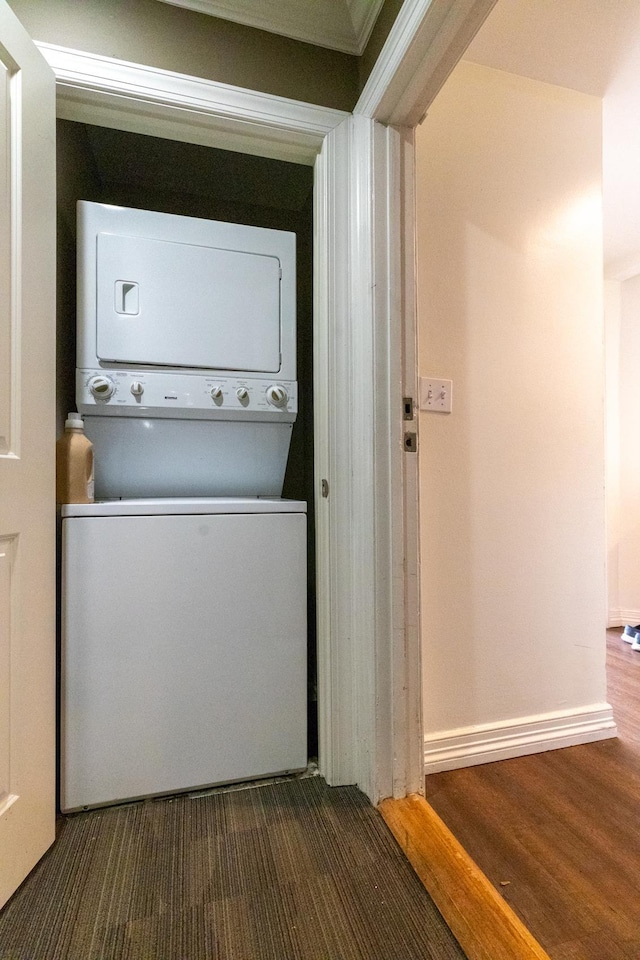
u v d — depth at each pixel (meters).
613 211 2.36
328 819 1.12
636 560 2.95
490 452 1.48
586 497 1.60
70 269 1.49
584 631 1.59
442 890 0.90
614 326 3.04
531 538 1.53
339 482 1.26
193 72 1.19
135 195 2.07
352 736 1.25
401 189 1.19
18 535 0.94
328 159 1.27
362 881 0.94
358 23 1.26
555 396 1.56
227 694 1.22
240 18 1.22
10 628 0.92
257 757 1.24
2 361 0.91
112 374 1.27
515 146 1.50
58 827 1.08
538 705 1.53
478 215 1.46
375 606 1.17
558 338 1.56
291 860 0.99
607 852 1.06
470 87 1.45
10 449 0.93
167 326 1.31
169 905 0.88
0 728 0.89
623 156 1.94
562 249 1.57
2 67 0.92
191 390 1.33
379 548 1.18
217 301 1.36
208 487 1.50
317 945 0.81
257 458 1.51
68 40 1.11
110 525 1.14
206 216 2.16
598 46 1.39
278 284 1.43
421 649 1.29
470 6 0.88
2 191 0.92
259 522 1.26
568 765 1.42
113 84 1.12
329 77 1.29
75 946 0.81
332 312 1.26
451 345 1.43
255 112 1.22
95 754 1.13
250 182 2.05
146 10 1.16
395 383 1.19
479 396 1.46
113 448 1.37
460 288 1.44
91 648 1.13
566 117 1.57
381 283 1.18
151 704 1.17
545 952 0.80
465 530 1.44
